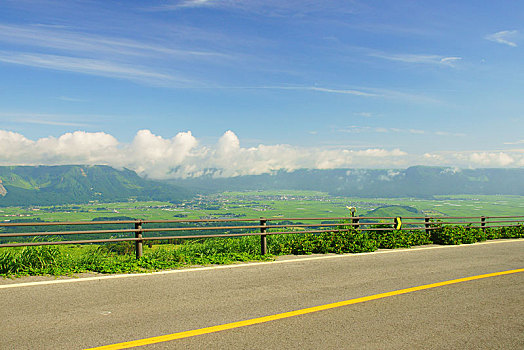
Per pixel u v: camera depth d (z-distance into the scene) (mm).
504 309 5855
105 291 6605
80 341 4379
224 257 10047
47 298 6129
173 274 8086
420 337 4664
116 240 9055
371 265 9438
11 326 4844
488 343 4527
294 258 10422
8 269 7926
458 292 6836
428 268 9117
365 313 5555
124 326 4883
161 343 4348
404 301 6211
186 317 5266
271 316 5355
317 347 4297
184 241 11906
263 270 8656
